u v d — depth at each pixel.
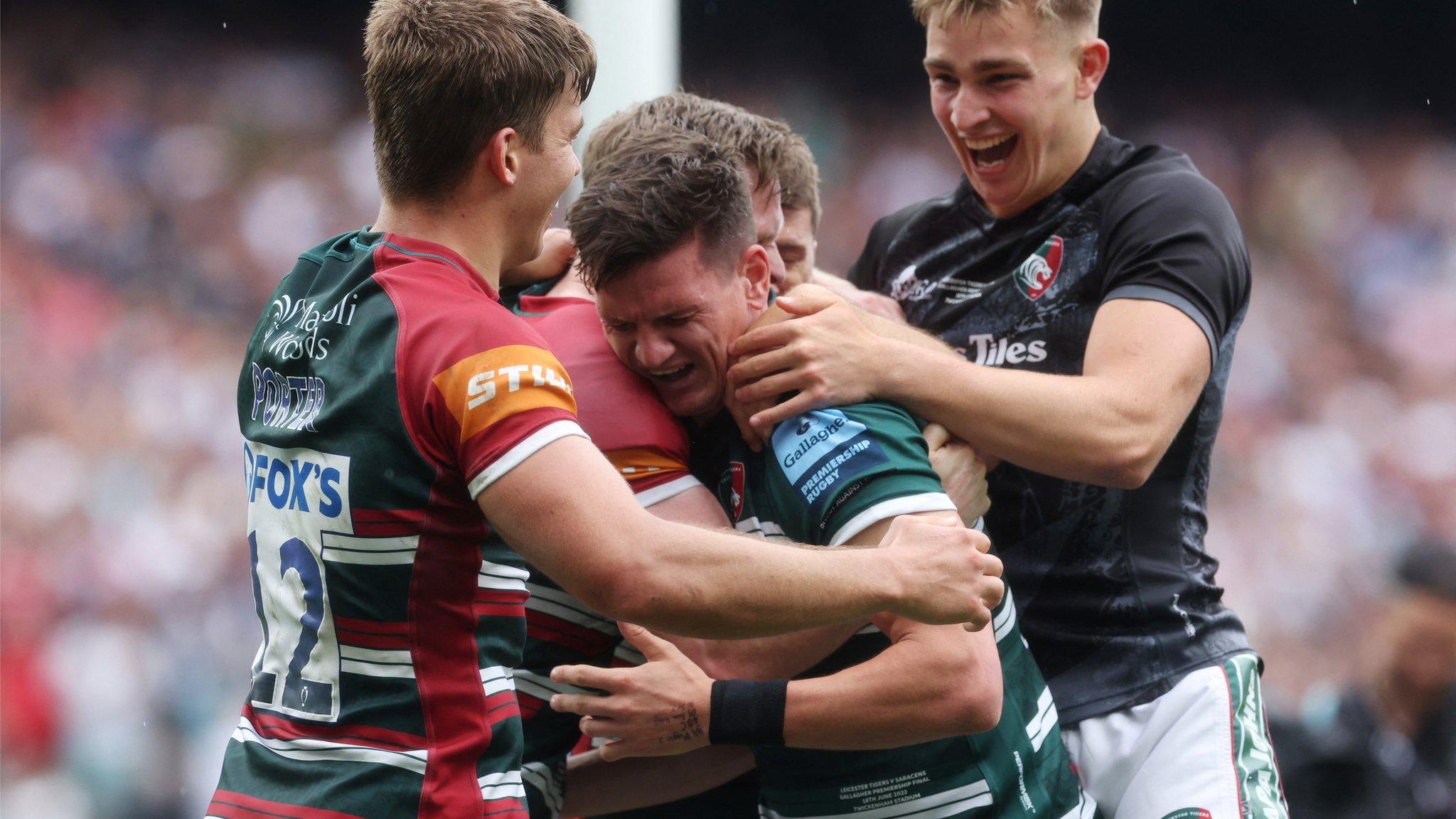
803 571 6.52
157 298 37.84
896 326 8.88
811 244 9.87
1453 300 47.59
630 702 7.73
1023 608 9.61
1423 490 43.28
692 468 8.53
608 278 7.69
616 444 7.95
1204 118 52.19
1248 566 40.62
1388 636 14.03
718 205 7.79
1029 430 8.35
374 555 6.62
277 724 6.89
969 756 8.23
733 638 6.52
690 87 49.25
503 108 6.85
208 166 40.50
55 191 38.03
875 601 6.70
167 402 35.75
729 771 8.90
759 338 8.07
